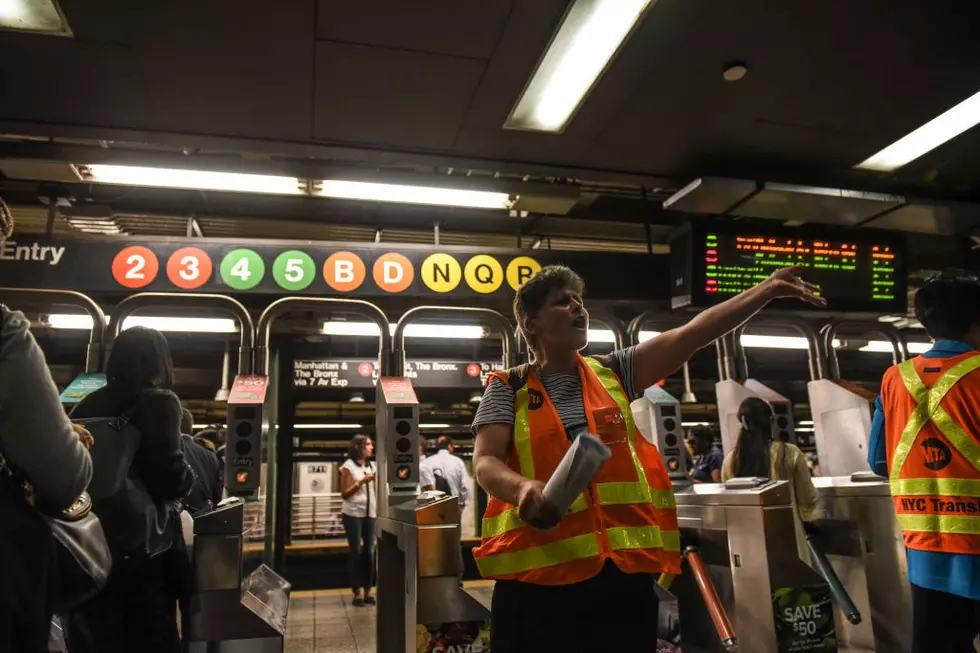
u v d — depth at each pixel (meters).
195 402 9.34
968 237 6.93
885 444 2.44
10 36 3.54
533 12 3.43
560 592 1.35
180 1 3.30
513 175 5.54
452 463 7.19
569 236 6.95
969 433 2.13
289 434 8.18
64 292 3.71
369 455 6.98
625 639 1.35
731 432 5.00
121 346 2.38
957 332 2.33
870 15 3.56
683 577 3.59
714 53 3.83
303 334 8.06
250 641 2.74
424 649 2.72
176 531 2.51
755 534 2.97
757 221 6.00
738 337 5.23
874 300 6.02
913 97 4.37
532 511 1.13
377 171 5.16
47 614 1.40
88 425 2.21
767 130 4.73
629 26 3.57
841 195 5.37
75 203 5.74
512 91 4.14
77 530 1.54
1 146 4.67
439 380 8.50
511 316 6.69
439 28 3.54
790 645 2.85
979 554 2.04
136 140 4.51
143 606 2.25
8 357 1.33
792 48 3.81
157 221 6.10
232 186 5.13
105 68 3.82
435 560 2.81
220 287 5.38
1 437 1.34
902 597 3.66
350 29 3.53
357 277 5.59
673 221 6.84
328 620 5.93
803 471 3.84
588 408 1.48
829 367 5.26
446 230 6.59
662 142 4.83
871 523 3.86
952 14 3.57
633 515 1.40
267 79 3.96
